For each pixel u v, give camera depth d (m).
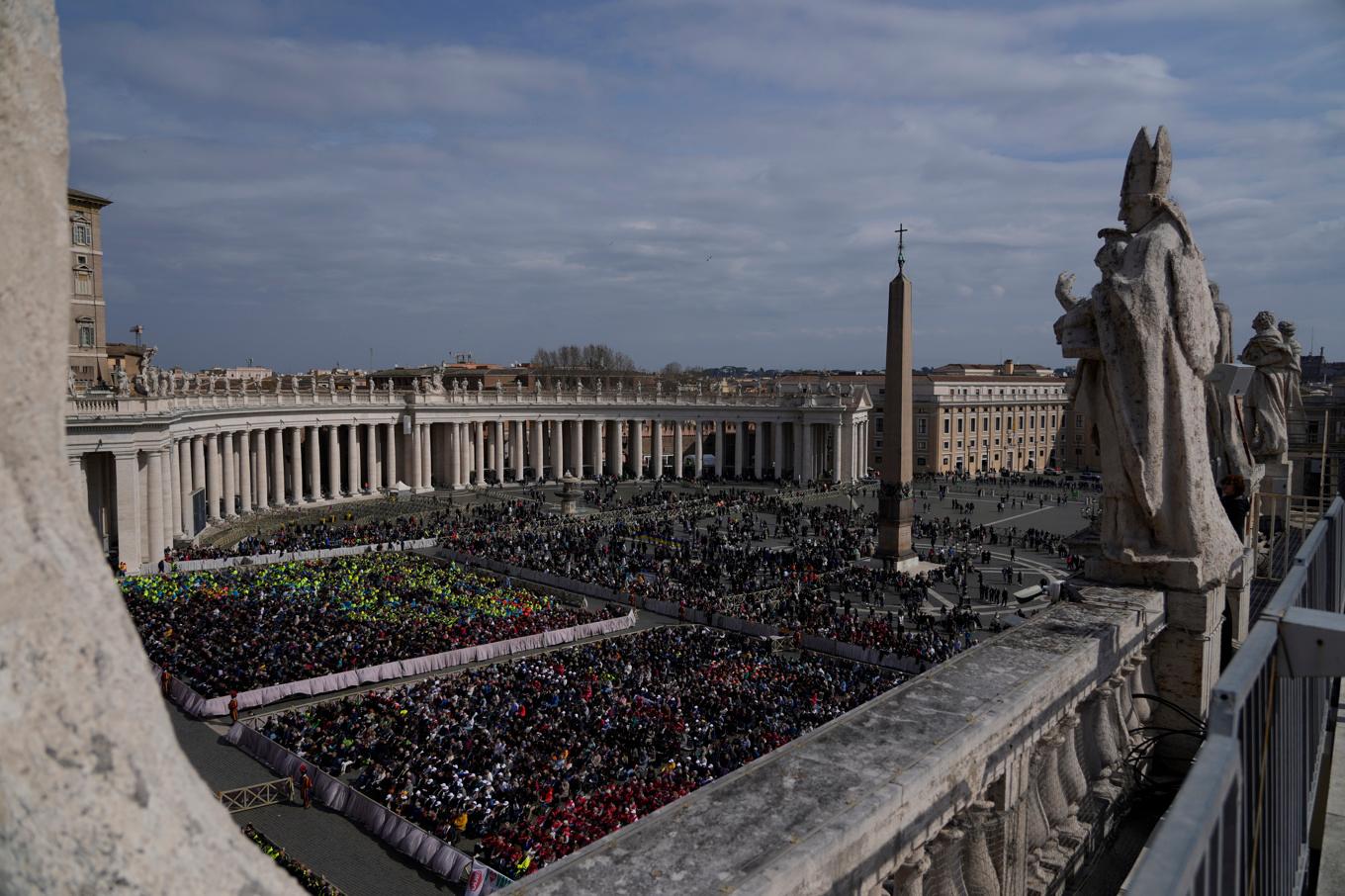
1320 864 9.35
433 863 29.19
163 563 68.38
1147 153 12.06
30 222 2.95
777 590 66.31
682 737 37.75
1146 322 11.88
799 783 7.66
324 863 29.44
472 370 171.75
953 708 9.03
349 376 133.38
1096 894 10.21
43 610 2.76
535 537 85.06
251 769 35.94
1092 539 14.12
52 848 2.64
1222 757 4.25
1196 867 3.48
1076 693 10.41
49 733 2.68
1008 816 9.09
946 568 76.56
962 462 159.88
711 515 105.81
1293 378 23.11
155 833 2.81
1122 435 12.28
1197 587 12.41
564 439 161.25
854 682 45.59
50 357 3.02
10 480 2.85
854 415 135.75
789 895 6.44
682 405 139.38
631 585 66.31
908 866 7.75
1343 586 11.87
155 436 72.56
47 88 3.04
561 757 35.94
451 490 125.00
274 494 104.31
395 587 62.75
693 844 6.82
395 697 42.47
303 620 53.16
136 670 3.01
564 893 6.29
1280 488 21.83
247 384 105.25
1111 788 11.17
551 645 53.88
